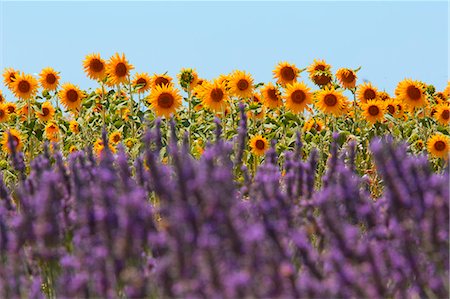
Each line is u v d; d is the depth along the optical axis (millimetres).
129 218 4605
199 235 4191
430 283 4910
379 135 15523
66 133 17125
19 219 5426
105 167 6543
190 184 4422
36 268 5621
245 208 6113
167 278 4289
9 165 13414
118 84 16062
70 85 16969
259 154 13164
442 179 5402
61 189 5949
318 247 5469
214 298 3822
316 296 3744
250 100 17016
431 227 4957
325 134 14914
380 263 4879
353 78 16453
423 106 16297
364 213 5586
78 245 5387
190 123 14531
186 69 15922
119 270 4699
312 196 6559
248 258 3959
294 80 16172
